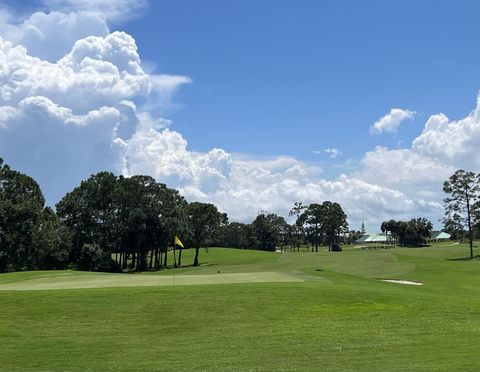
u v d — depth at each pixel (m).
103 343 16.27
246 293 23.78
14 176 82.00
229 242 172.25
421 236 178.00
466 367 12.17
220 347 15.48
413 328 17.95
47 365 13.60
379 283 33.84
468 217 96.62
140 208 100.06
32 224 78.81
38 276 41.59
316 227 169.88
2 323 18.88
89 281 33.31
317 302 22.27
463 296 30.33
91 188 100.06
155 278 34.94
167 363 13.61
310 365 13.05
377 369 12.32
